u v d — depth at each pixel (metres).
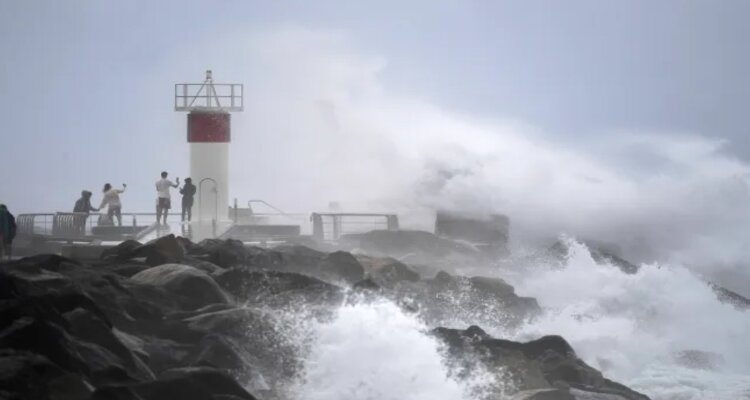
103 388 41.34
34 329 43.28
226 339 52.84
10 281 48.53
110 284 57.50
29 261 60.84
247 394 46.56
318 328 56.16
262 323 55.75
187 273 60.81
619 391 58.12
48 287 54.09
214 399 45.19
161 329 53.81
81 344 45.59
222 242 78.44
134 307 55.41
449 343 58.59
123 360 46.62
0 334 43.28
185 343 53.16
